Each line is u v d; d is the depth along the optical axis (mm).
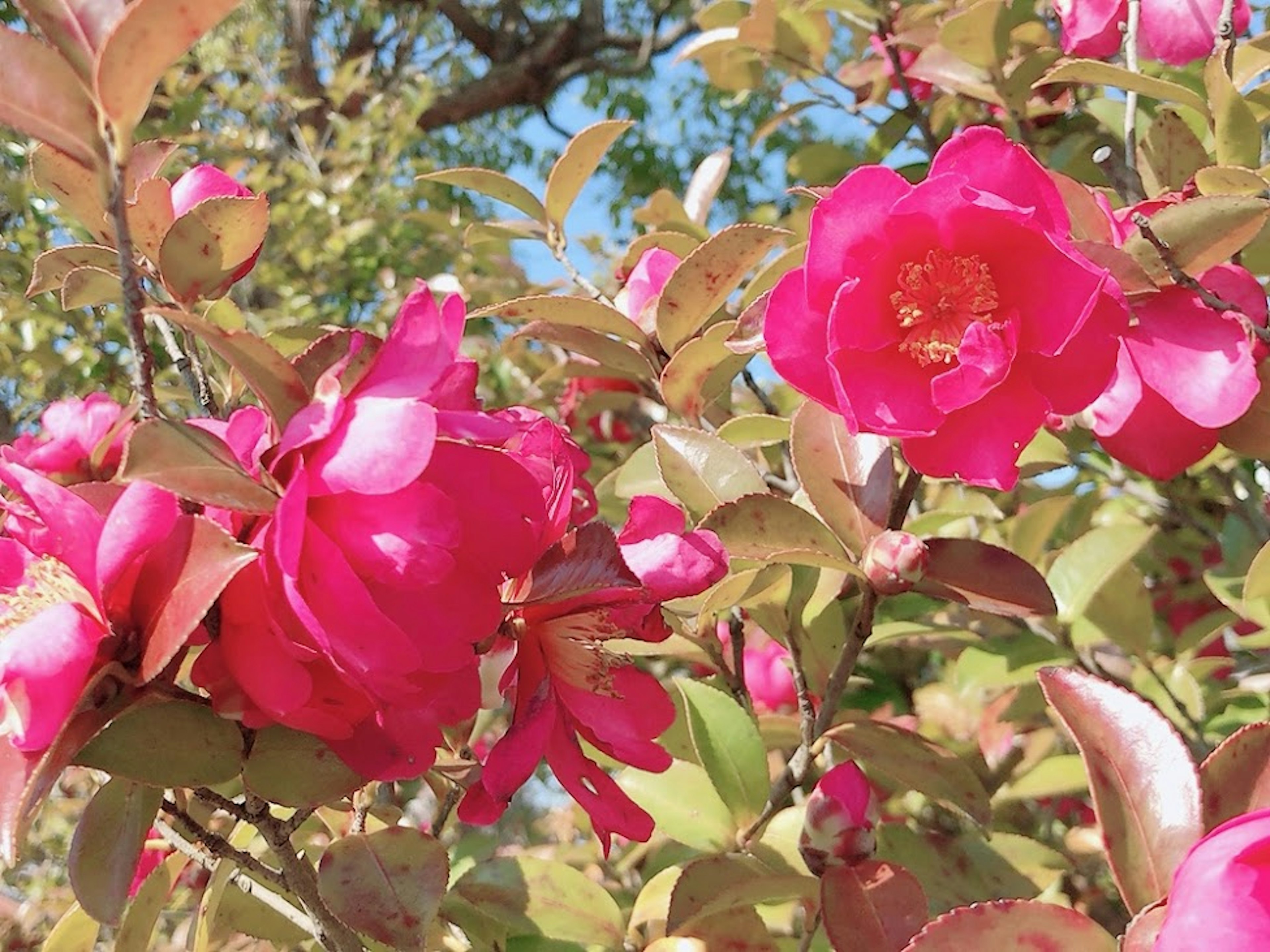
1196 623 437
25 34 190
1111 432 291
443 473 195
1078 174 478
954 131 551
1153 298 277
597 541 223
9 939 493
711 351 360
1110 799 210
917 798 479
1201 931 159
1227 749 214
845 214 252
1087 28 427
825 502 309
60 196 263
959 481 314
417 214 729
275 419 190
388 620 175
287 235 937
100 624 186
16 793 178
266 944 401
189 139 767
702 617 328
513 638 233
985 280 255
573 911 351
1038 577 295
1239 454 351
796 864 352
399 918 233
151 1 182
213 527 181
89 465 287
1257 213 260
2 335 664
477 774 317
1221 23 367
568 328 394
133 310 190
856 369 255
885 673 556
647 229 619
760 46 540
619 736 236
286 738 223
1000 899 372
